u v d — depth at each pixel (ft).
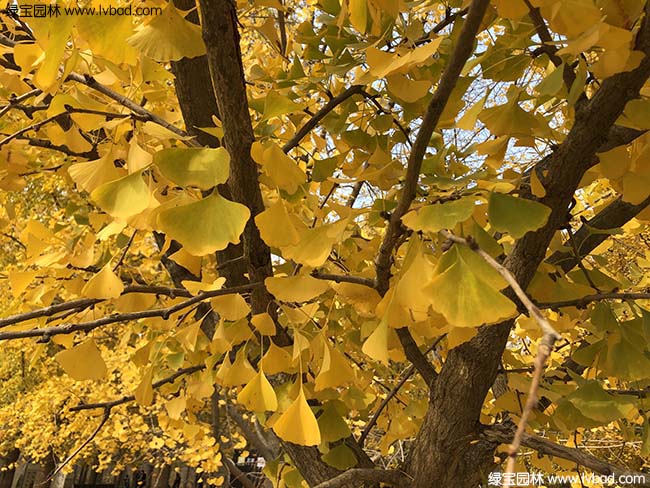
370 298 3.64
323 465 5.29
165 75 2.92
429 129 2.40
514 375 4.25
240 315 3.62
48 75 2.12
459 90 3.60
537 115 3.05
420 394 9.79
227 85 2.89
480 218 3.22
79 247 4.63
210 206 2.33
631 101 2.88
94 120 3.43
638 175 2.93
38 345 4.81
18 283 4.21
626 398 3.42
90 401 16.60
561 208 3.52
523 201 2.37
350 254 5.32
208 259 6.35
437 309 1.88
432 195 2.87
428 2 3.99
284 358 3.77
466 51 2.03
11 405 20.63
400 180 3.94
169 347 6.34
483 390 4.46
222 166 2.35
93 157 5.48
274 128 4.04
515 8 2.27
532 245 3.71
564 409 3.83
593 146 3.17
